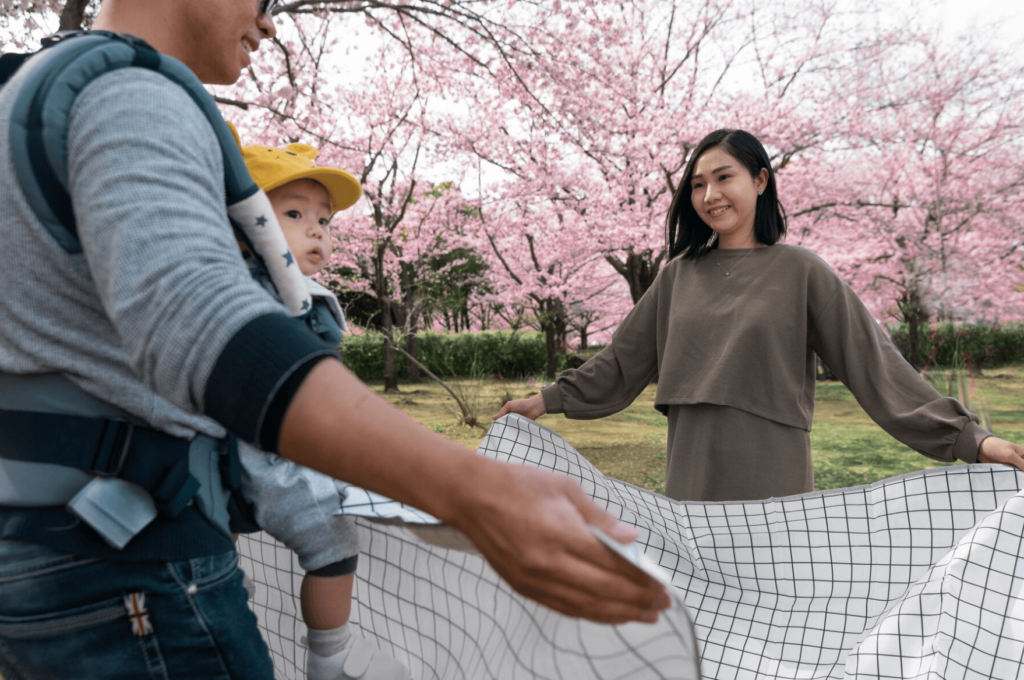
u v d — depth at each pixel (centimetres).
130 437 55
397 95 1187
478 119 1293
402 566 89
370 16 828
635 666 49
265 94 798
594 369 215
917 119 1294
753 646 135
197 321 43
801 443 185
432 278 1959
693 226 210
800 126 1233
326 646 91
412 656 89
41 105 50
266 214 66
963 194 1349
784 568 142
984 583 117
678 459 194
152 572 56
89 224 47
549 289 1722
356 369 1841
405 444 42
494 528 42
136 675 57
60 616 55
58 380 55
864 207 1405
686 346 197
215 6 68
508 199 1538
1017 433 849
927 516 136
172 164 49
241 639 61
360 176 1209
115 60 53
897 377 174
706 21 1212
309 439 43
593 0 872
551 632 57
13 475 54
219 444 63
